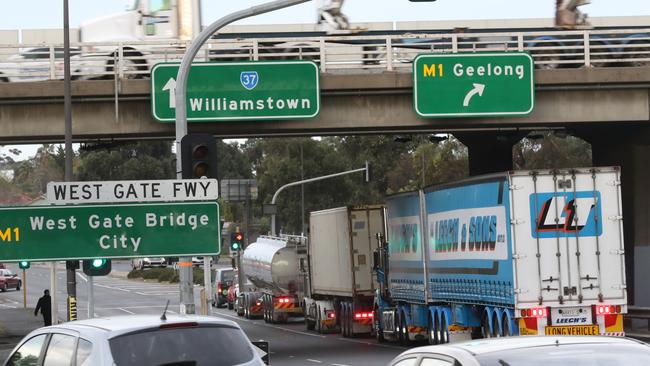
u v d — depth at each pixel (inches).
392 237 2390.5
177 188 1439.5
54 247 1451.8
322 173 7219.5
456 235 1978.3
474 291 1903.3
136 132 2306.8
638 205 2581.2
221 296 4658.0
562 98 2356.1
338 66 2315.5
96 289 6176.2
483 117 2305.6
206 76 2224.4
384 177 7637.8
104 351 733.3
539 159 6579.7
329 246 2842.0
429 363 607.8
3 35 2481.5
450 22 2496.3
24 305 4436.5
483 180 1834.4
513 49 2306.8
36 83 2288.4
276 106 2242.9
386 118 2329.0
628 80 2333.9
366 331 2711.6
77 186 1457.9
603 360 550.6
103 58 2326.5
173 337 751.7
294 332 3154.5
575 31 2374.5
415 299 2239.2
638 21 2514.8
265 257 3531.0
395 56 2358.5
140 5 2444.6
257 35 2452.0
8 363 845.2
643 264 2581.2
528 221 1736.0
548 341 584.7
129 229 1455.5
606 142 2667.3
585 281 1740.9
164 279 6983.3
